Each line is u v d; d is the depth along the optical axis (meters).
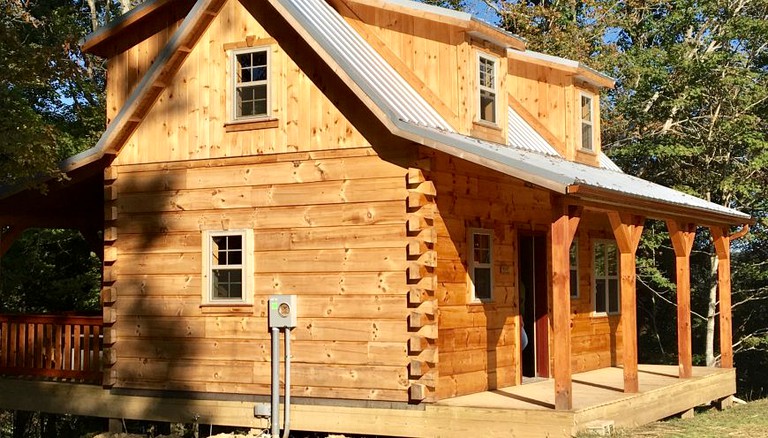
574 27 31.52
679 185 27.77
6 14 19.09
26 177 16.36
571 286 18.62
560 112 19.33
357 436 14.01
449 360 14.01
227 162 15.17
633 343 14.83
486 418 12.88
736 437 13.91
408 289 13.60
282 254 14.62
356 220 14.07
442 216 14.04
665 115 28.08
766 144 25.67
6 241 18.16
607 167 21.08
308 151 14.52
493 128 16.11
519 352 15.98
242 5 15.20
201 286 15.23
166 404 15.38
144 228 15.80
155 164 15.77
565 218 12.55
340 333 14.06
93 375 16.28
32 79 17.00
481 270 15.15
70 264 26.05
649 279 30.31
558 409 12.47
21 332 17.19
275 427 13.57
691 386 17.30
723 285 20.48
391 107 13.44
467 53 15.41
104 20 32.25
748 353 31.78
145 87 15.48
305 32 14.04
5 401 17.12
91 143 24.69
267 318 14.69
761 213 28.55
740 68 27.12
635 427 14.51
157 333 15.56
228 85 15.19
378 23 16.06
